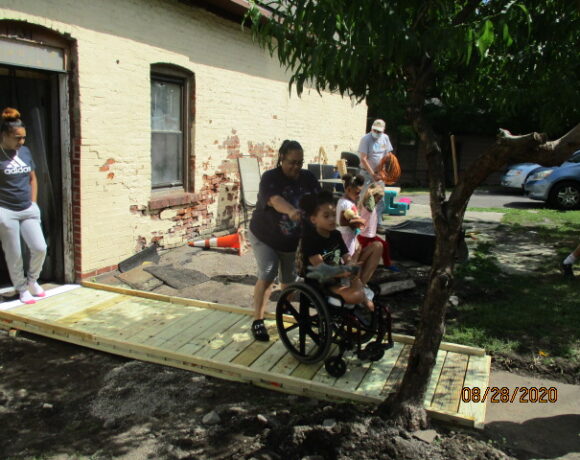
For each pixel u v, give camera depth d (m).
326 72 3.52
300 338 4.43
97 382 4.39
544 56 4.15
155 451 3.49
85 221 6.48
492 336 5.21
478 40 3.00
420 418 3.58
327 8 3.17
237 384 4.36
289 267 5.04
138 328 5.13
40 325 5.15
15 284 5.71
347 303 4.12
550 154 3.19
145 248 7.62
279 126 11.05
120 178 7.02
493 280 7.04
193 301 5.78
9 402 4.06
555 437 3.69
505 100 4.61
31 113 6.03
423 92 3.72
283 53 3.61
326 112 13.25
